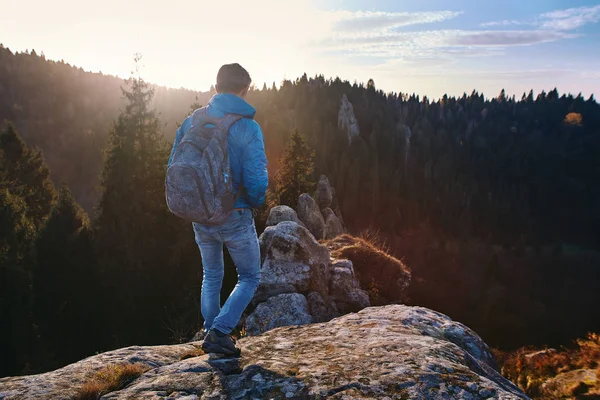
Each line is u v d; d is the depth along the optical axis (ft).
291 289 25.93
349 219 435.12
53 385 9.53
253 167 9.53
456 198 529.45
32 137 467.52
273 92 604.49
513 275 391.86
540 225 530.27
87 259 88.94
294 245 26.81
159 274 88.63
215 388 9.03
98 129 472.44
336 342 11.64
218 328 10.35
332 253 36.01
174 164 9.07
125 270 87.25
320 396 8.36
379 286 33.73
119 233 94.48
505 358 30.53
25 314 76.64
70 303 85.81
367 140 574.56
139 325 83.56
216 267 11.34
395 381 8.70
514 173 620.90
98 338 84.58
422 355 10.05
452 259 404.36
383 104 644.69
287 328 13.67
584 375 20.48
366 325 13.32
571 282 387.55
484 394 8.22
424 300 301.02
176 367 10.26
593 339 23.94
